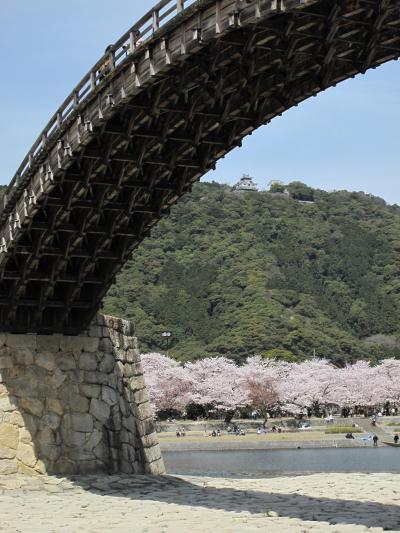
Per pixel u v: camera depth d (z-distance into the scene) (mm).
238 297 171750
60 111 30969
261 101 27484
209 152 30141
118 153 29500
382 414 138875
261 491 36094
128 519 28750
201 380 122812
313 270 194875
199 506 31562
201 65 25281
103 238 34406
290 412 126125
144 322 160000
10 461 36969
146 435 42688
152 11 25609
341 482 38625
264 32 23484
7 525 27984
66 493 35469
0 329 37812
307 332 159750
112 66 27531
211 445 87062
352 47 24359
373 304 187125
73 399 38875
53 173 30500
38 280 36312
